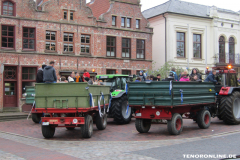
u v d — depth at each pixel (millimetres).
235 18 29266
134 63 23250
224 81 12547
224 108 11609
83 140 9305
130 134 10367
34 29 19125
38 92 9492
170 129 9609
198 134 9914
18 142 9078
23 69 18750
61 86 9297
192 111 10938
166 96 9273
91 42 21234
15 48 18375
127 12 23141
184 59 26391
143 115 10086
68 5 20328
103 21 21781
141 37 23734
